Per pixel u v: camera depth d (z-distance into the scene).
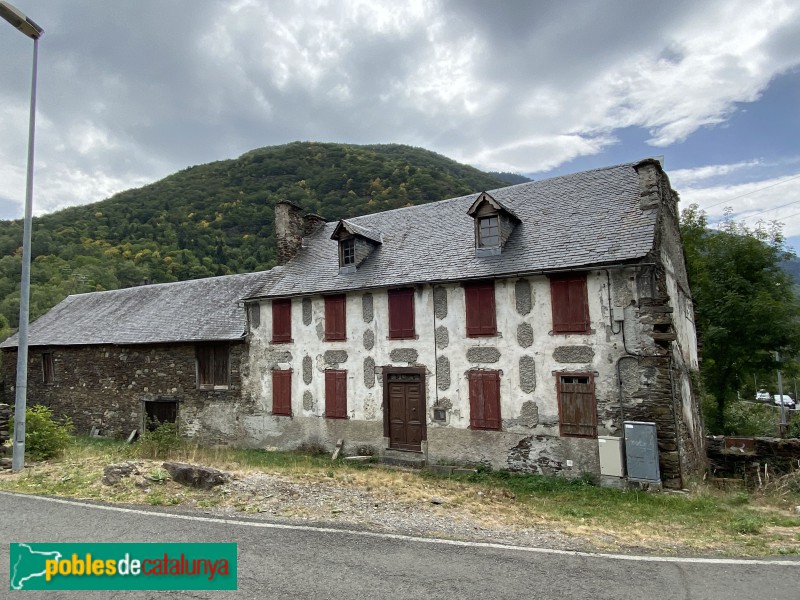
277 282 17.27
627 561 5.75
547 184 15.54
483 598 4.71
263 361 16.80
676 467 10.64
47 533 6.43
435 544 6.19
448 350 13.44
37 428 11.95
